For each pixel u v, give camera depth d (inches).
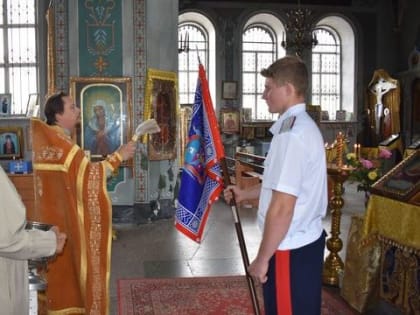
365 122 619.8
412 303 128.9
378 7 623.2
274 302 85.1
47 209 128.5
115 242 242.5
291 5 605.6
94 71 285.3
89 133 284.0
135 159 287.9
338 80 644.7
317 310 85.7
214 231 269.7
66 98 131.2
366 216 139.8
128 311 148.5
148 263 204.5
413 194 126.1
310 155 80.4
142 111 287.1
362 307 145.2
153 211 293.4
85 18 284.2
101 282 128.0
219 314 146.5
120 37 285.9
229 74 597.3
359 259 147.4
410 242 125.1
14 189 66.7
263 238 79.7
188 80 611.5
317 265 85.6
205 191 99.0
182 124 456.4
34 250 67.7
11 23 427.2
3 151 348.5
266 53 625.6
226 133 583.8
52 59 284.5
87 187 125.9
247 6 596.4
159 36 293.1
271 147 83.6
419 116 564.1
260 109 625.6
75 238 127.0
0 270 67.1
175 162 309.4
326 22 633.6
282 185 78.1
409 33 598.2
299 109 83.8
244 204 348.2
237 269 195.6
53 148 126.6
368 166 159.0
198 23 604.4
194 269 195.6
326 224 281.9
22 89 429.7
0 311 66.7
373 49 627.2
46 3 362.9
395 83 571.2
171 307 152.0
